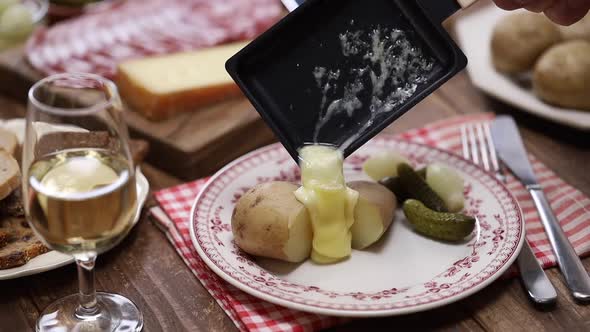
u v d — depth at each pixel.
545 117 0.96
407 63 0.75
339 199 0.74
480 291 0.73
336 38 0.76
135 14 1.25
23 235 0.75
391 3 0.76
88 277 0.68
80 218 0.62
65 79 0.69
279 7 1.25
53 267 0.72
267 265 0.74
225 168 0.83
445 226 0.76
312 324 0.69
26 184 0.62
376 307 0.67
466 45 1.08
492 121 0.96
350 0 0.77
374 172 0.84
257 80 0.76
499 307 0.72
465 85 1.07
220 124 0.94
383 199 0.76
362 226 0.75
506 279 0.74
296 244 0.73
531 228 0.80
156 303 0.72
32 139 0.64
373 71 0.76
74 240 0.63
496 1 0.81
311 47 0.76
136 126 0.94
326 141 0.76
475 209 0.80
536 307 0.72
